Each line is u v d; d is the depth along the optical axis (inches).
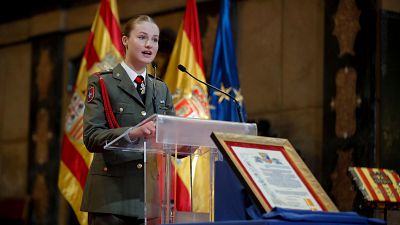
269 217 211.2
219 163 233.9
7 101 806.5
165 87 317.1
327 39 559.2
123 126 299.3
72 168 497.0
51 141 750.5
